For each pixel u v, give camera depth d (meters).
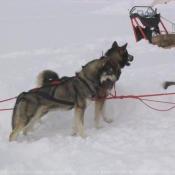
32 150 4.17
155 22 10.66
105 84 5.03
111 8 21.88
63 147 4.24
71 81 4.78
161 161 3.49
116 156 3.80
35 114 4.58
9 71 7.78
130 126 5.01
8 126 5.28
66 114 5.79
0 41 11.98
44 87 4.66
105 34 13.16
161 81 6.50
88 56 8.94
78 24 16.09
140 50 9.94
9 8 23.77
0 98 6.03
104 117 5.49
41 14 20.59
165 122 4.96
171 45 10.52
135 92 6.03
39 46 11.05
